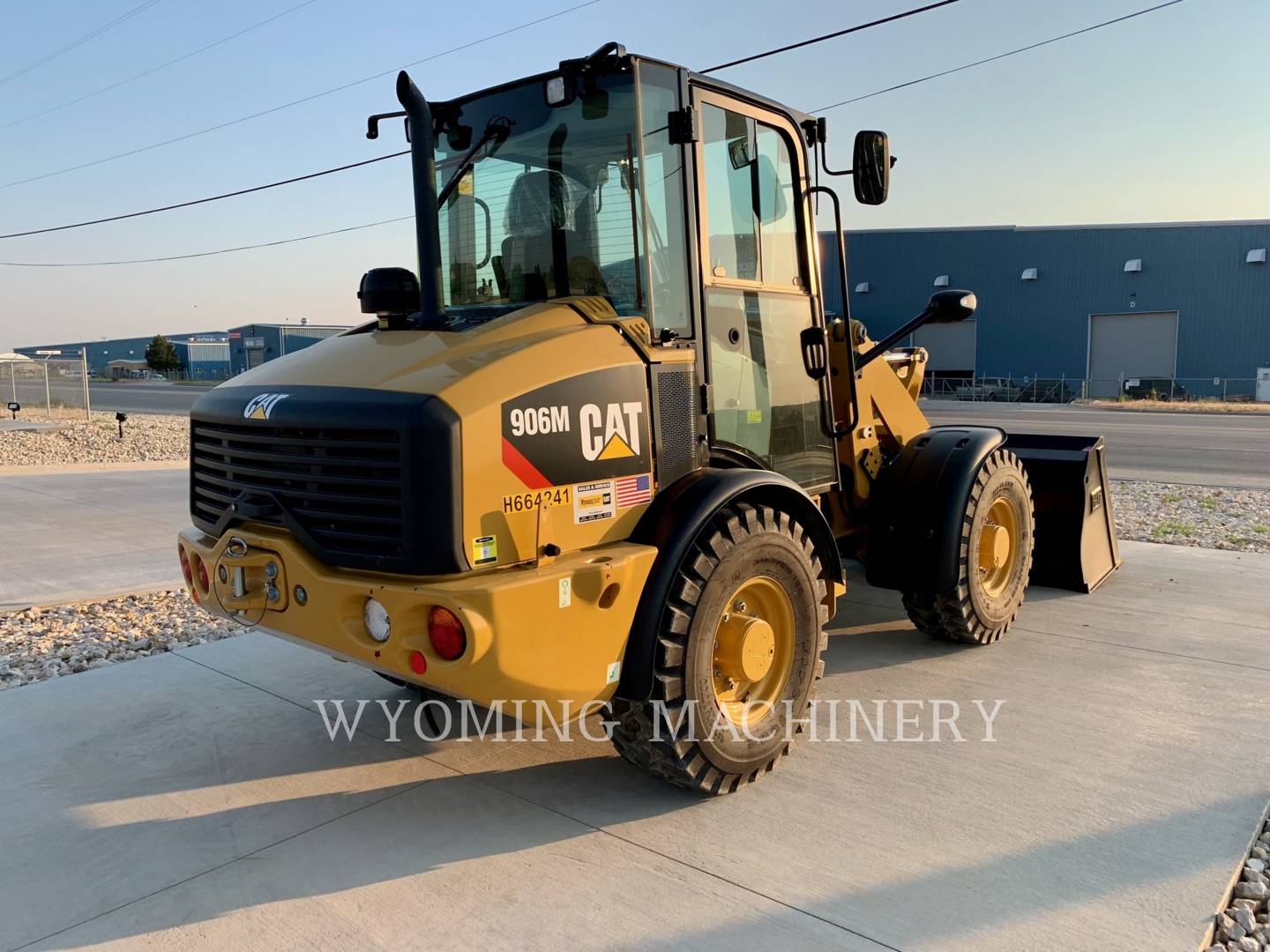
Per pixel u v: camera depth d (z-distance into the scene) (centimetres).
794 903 264
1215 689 422
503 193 354
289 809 329
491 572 270
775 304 386
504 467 270
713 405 347
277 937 255
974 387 3572
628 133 316
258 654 501
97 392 4894
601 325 309
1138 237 3366
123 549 784
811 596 352
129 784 349
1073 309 3506
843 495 459
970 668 456
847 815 314
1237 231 3197
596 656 287
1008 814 312
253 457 307
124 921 263
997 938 246
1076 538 585
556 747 380
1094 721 388
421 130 313
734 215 363
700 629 308
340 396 279
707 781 321
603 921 258
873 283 3856
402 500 261
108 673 472
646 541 308
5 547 789
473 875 283
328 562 284
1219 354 3266
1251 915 256
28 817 324
